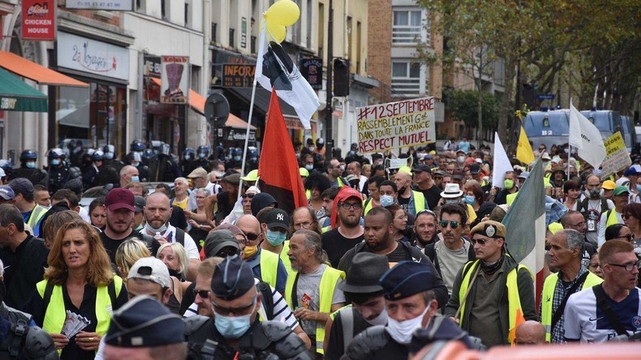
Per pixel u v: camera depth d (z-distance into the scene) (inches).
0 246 481.7
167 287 366.6
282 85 786.8
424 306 290.2
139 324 227.8
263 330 300.2
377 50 3538.4
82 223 401.7
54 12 1215.6
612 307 419.2
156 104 1734.7
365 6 3029.0
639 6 2613.2
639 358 146.3
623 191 762.8
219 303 293.1
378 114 1170.6
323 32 2620.6
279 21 776.3
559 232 456.8
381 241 477.7
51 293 400.2
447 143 2539.4
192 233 767.7
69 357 398.3
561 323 453.4
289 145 693.9
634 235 629.6
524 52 2549.2
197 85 1919.3
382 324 328.8
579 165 1664.6
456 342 156.7
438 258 542.9
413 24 3585.1
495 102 3681.1
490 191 1076.5
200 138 1895.9
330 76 1664.6
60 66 1403.8
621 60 3432.6
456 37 2399.1
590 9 2549.2
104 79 1540.4
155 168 1294.3
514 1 2332.7
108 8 1341.0
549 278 463.2
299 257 462.3
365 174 1251.2
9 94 1089.4
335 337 339.9
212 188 992.2
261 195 618.8
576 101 3969.0
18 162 1325.0
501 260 450.6
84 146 1485.0
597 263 501.4
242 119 2097.7
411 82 3595.0
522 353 148.1
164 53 1764.3
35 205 642.2
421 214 586.9
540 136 2153.1
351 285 327.9
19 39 1302.9
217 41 2016.5
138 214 562.6
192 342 301.3
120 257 441.1
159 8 1748.3
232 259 296.8
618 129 2206.0
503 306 446.6
